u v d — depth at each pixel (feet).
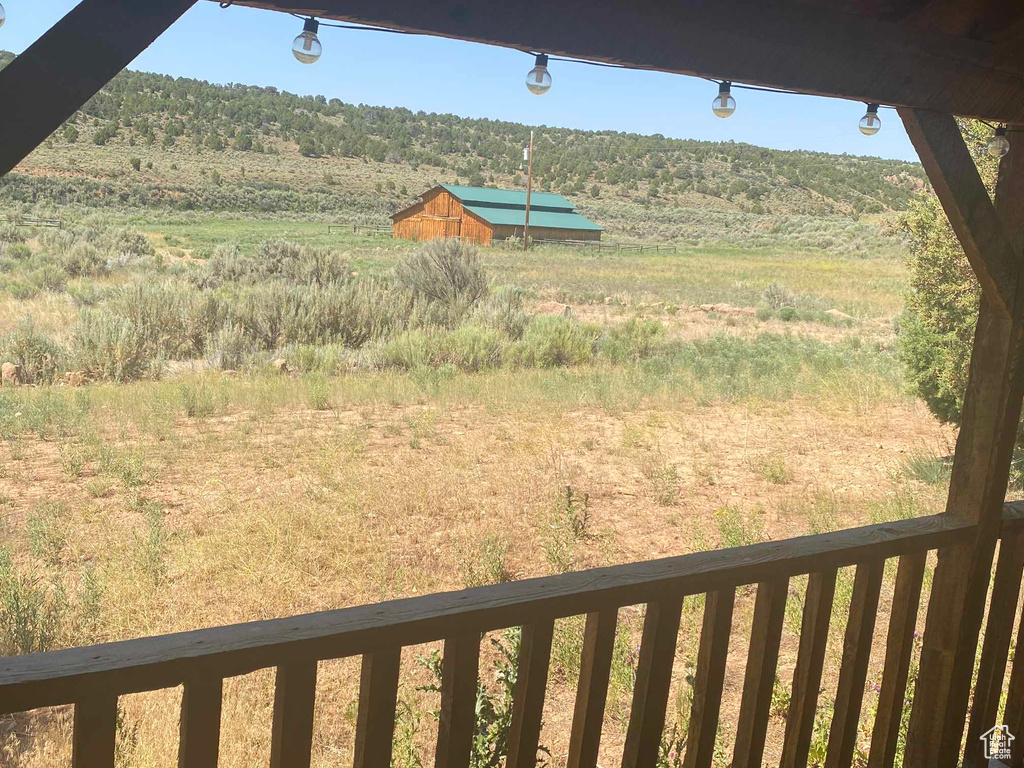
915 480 30.09
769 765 13.21
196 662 5.23
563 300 98.22
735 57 7.45
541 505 26.05
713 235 280.72
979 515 9.38
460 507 25.50
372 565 20.83
